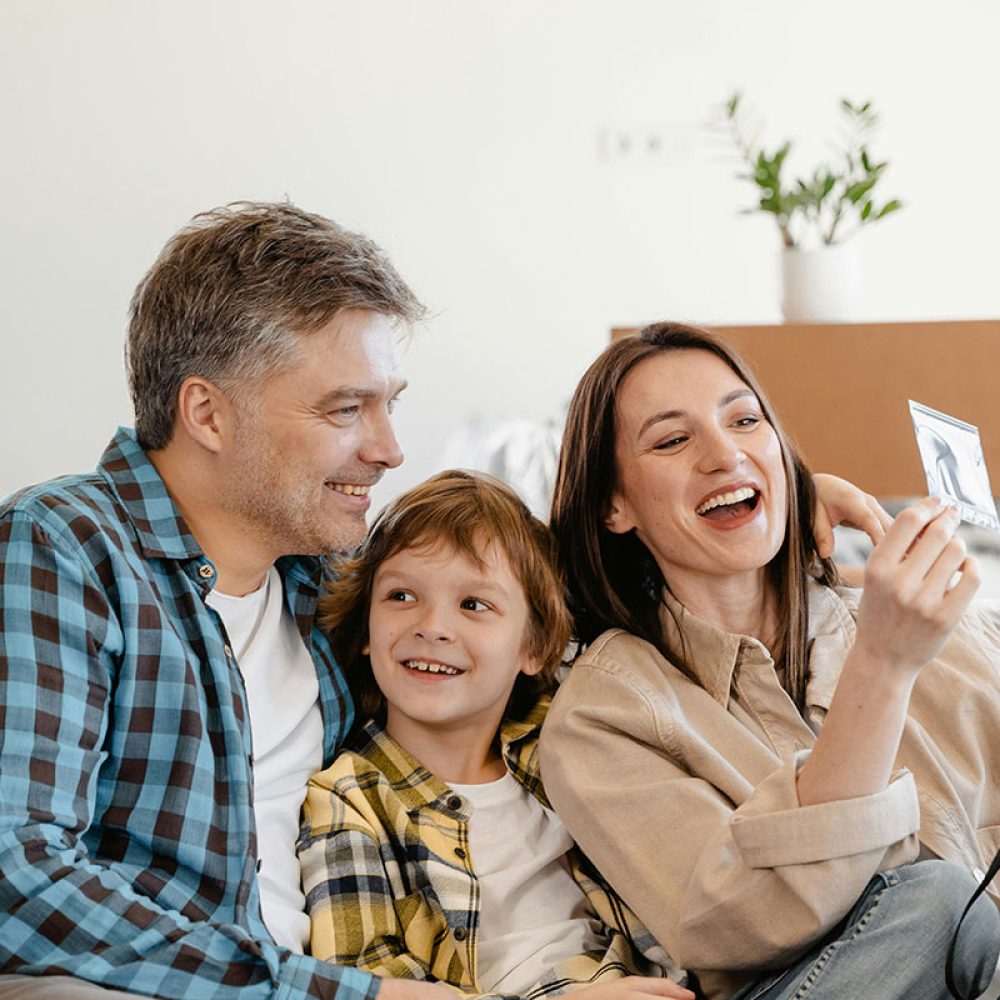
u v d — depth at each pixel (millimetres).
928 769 1371
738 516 1440
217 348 1295
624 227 4191
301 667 1416
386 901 1320
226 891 1204
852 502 1521
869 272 4184
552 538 1524
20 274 4176
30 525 1196
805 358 2625
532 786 1441
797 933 1152
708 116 4156
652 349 1476
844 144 4148
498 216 4199
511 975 1288
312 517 1341
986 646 1496
